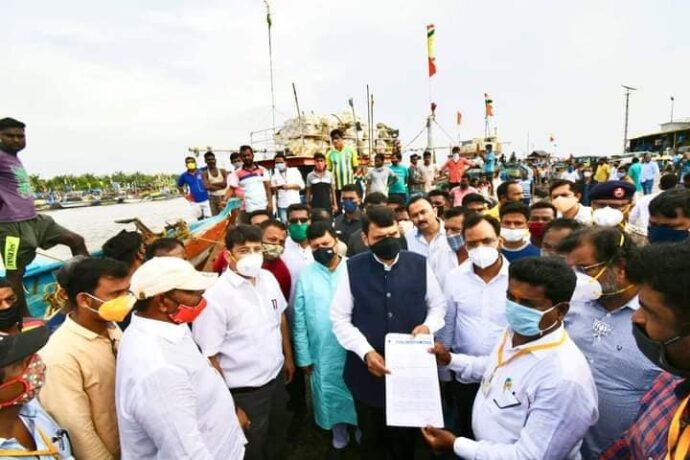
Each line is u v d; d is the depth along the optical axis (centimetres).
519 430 173
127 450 172
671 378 132
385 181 956
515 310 170
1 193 400
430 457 307
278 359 294
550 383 161
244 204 824
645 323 117
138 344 169
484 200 472
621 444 158
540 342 171
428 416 213
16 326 230
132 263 328
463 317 283
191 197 912
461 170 1192
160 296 174
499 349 198
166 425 158
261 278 302
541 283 163
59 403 189
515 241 360
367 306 273
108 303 197
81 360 197
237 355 272
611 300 208
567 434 157
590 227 218
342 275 288
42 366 158
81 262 204
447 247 384
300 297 342
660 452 122
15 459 150
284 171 934
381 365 243
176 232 606
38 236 434
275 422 305
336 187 998
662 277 105
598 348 208
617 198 395
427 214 406
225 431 196
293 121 1642
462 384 287
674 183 654
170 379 162
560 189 463
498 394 184
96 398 201
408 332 270
